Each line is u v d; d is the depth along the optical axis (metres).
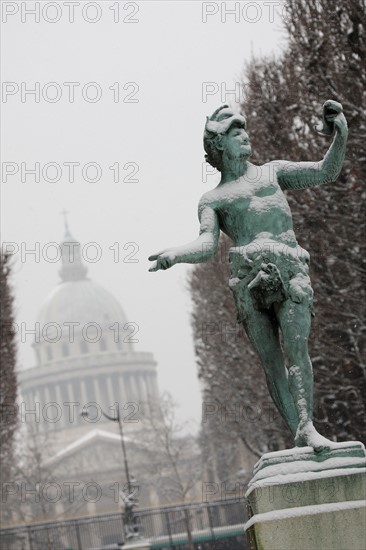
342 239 56.75
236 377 86.25
